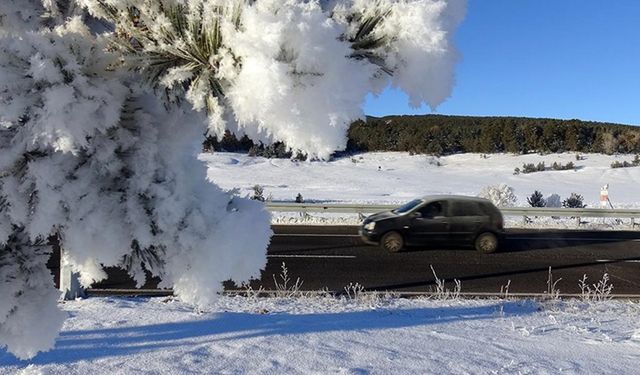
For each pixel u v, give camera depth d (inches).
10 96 49.8
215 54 48.1
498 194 901.8
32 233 55.9
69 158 55.9
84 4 54.4
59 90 49.1
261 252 59.7
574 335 244.1
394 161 2674.7
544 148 2876.5
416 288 381.4
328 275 414.9
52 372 170.7
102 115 52.0
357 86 44.3
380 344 215.5
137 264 62.9
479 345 220.4
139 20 52.8
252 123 47.0
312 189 1603.1
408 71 48.6
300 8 43.7
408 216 521.3
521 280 410.9
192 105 55.2
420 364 189.9
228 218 58.4
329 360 190.9
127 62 53.6
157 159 58.0
